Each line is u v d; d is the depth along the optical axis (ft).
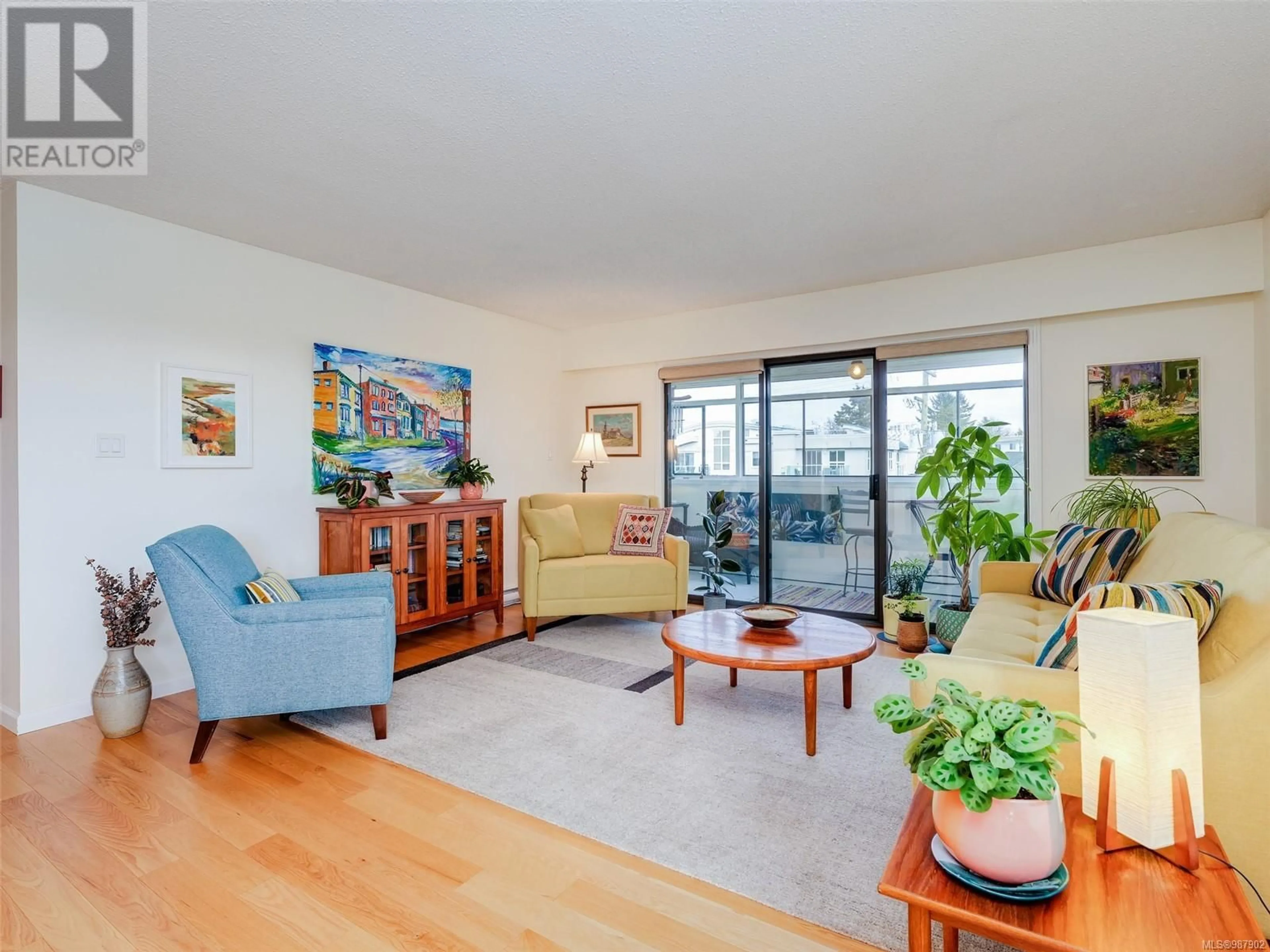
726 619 9.84
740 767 7.45
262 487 11.33
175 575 7.62
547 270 12.67
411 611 12.58
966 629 8.44
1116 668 3.59
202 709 7.70
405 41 5.73
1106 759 3.59
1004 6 5.32
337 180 8.61
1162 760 3.42
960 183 8.77
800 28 5.58
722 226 10.35
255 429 11.22
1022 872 3.12
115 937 4.78
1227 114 7.03
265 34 5.63
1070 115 7.05
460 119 7.08
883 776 7.23
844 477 14.87
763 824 6.26
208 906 5.11
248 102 6.75
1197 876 3.29
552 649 12.49
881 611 14.25
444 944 4.69
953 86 6.49
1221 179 8.69
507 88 6.48
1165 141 7.64
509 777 7.25
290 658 7.95
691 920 4.96
